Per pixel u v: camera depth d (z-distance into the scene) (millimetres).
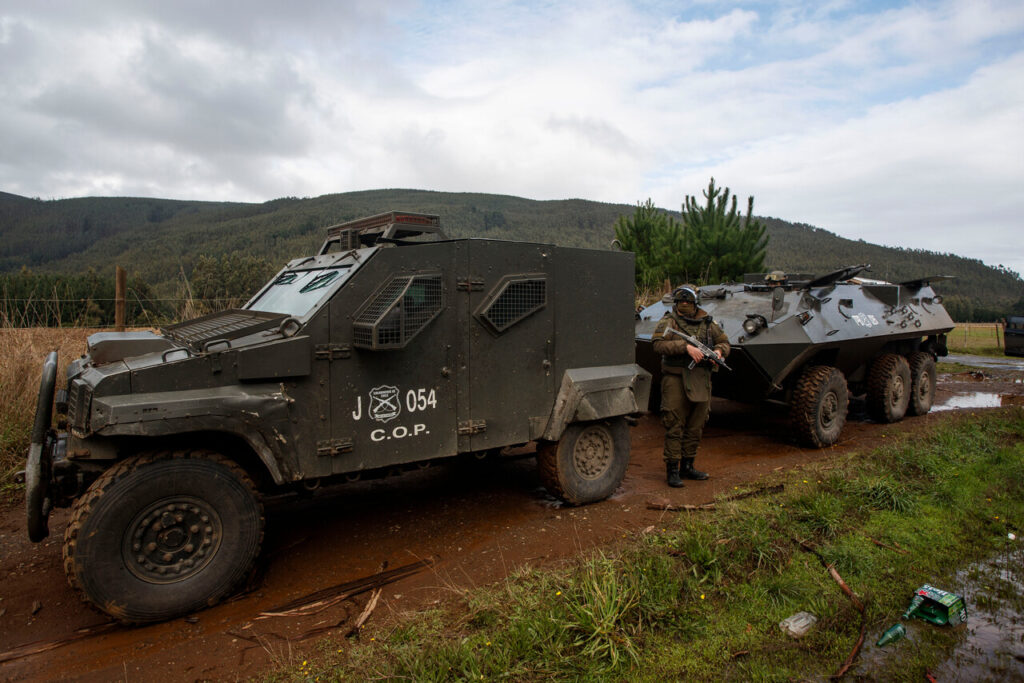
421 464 3930
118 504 2740
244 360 3012
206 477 2938
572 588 2891
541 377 4098
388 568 3494
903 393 7578
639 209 14930
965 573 3430
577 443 4359
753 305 6730
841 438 6773
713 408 8734
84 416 2785
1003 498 4547
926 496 4500
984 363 15102
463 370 3742
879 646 2723
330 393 3277
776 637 2752
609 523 4082
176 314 7906
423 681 2299
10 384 5637
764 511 4055
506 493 4770
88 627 2918
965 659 2637
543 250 4070
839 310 6727
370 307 3369
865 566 3385
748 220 13133
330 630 2828
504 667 2414
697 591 3035
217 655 2641
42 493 2879
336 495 4750
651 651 2602
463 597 3023
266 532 4027
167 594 2865
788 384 6500
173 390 2898
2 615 3041
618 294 4535
